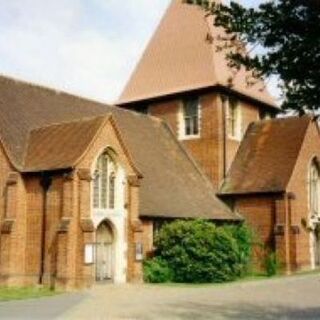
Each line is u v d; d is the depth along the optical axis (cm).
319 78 624
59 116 3027
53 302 1977
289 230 3416
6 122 2695
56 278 2408
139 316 1605
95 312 1695
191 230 2839
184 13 4091
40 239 2512
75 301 2008
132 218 2756
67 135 2655
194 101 3866
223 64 3856
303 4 600
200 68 3838
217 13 634
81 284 2419
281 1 608
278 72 638
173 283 2767
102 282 2625
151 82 4056
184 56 3962
